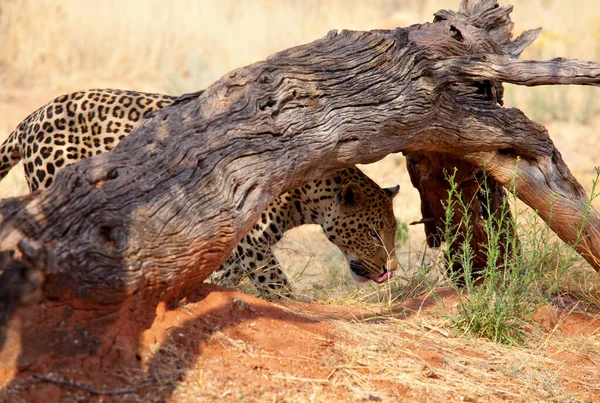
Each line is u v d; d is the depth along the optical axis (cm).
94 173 743
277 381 763
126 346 727
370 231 1180
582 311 1084
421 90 961
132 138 797
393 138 962
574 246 1029
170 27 3083
